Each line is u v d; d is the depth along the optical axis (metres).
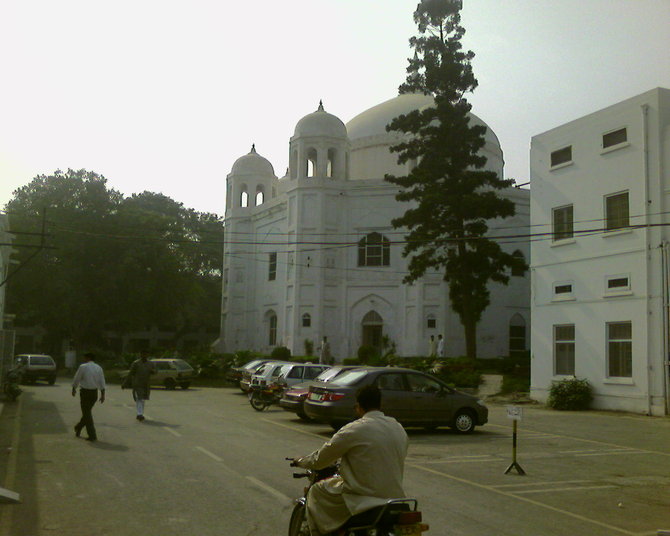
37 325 74.69
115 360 54.59
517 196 51.12
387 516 5.41
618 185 26.19
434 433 18.44
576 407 26.27
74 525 8.00
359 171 54.41
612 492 10.93
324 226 49.50
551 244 29.16
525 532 8.26
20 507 8.83
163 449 13.84
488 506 9.61
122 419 19.42
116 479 10.68
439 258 36.31
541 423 21.42
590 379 26.75
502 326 49.25
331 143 50.78
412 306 47.69
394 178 37.31
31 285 56.47
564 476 12.24
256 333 56.75
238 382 34.03
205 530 7.85
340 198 50.31
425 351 46.72
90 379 14.95
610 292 26.11
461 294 36.59
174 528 7.92
